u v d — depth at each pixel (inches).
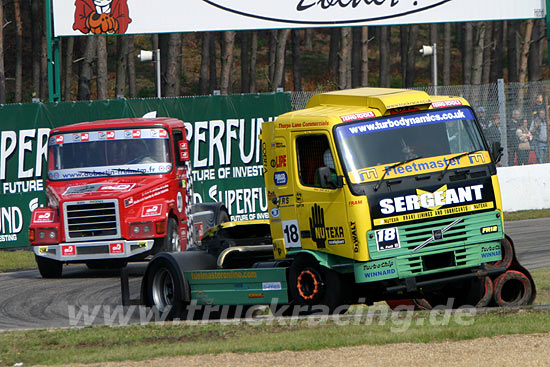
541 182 3336.6
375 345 1163.9
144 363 1128.8
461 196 1434.5
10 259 2760.8
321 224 1434.5
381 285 1444.4
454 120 1475.1
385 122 1438.2
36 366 1156.5
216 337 1314.0
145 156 2399.1
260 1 3447.3
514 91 3316.9
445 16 3572.8
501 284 1514.5
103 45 4643.2
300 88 7313.0
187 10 3415.4
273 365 1071.0
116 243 2300.7
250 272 1526.8
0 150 2898.6
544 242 2503.7
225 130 3152.1
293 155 1485.0
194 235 2571.4
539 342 1131.9
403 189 1402.6
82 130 2431.1
